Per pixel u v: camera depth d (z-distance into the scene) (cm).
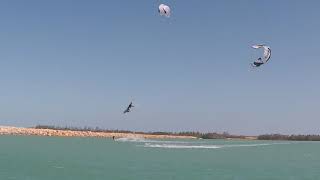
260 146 14662
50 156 7175
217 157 8131
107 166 5841
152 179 4697
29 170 5091
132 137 17875
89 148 9919
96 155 7794
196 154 8800
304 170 6028
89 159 6856
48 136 17738
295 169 6175
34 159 6500
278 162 7450
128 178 4725
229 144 15438
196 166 6194
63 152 8225
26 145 10275
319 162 7556
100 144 12169
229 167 6216
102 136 18150
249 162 7238
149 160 6975
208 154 8944
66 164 5903
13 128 18200
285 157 8844
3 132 17688
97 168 5553
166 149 10300
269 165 6769
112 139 16500
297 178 5162
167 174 5141
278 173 5625
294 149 12862
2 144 10525
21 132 17975
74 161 6412
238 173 5497
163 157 7669
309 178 5175
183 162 6781
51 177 4609
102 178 4681
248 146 14162
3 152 7756
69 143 12219
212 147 12444
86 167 5619
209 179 4828
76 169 5359
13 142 11688
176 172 5362
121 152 8719
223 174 5331
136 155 8025
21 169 5156
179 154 8612
